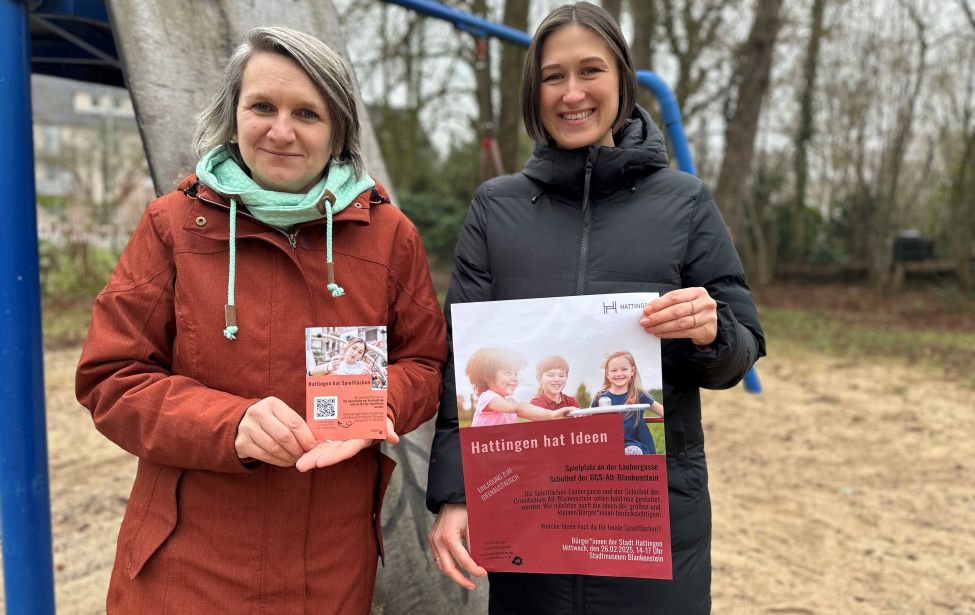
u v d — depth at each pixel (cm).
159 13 210
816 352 825
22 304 170
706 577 145
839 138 1612
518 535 135
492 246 150
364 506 136
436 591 215
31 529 174
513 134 1180
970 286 1348
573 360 130
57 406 557
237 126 127
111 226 1223
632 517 131
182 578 123
